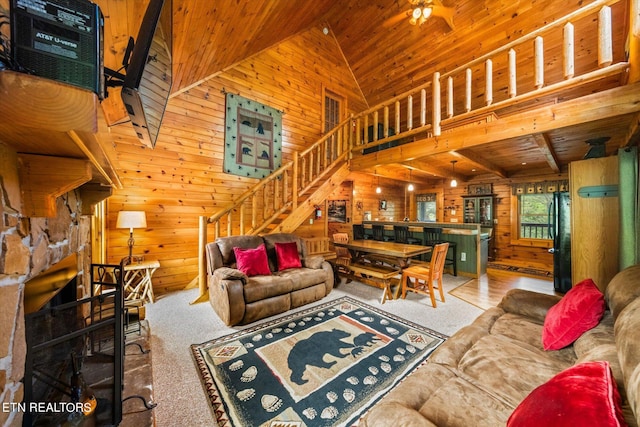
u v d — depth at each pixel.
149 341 1.99
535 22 3.95
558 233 3.88
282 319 2.81
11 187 0.92
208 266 3.29
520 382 1.13
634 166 2.15
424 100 3.56
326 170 4.78
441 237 5.30
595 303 1.39
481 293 3.87
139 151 3.52
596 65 3.79
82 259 1.98
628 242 2.14
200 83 3.97
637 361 0.79
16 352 0.94
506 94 4.72
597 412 0.60
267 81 4.78
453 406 0.99
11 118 0.65
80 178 1.06
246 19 2.97
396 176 6.41
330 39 5.92
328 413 1.50
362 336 2.42
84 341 1.55
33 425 1.07
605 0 2.15
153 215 3.65
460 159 4.71
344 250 6.19
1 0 0.80
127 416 1.27
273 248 3.62
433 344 2.28
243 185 4.45
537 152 4.34
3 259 0.88
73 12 0.72
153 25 1.04
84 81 0.72
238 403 1.57
